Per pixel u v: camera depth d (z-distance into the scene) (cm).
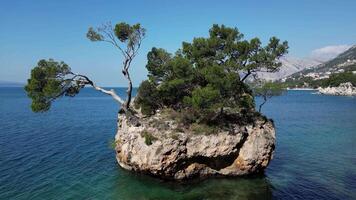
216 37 4278
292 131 6850
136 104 4216
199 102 3397
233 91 3791
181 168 3425
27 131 6494
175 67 3878
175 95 4075
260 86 4550
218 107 3491
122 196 3077
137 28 3950
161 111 3972
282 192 3191
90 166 3978
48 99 3872
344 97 19112
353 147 5200
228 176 3597
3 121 7938
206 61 4144
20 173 3666
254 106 4106
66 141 5506
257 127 3706
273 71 4147
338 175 3706
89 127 7238
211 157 3447
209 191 3203
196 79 4044
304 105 13825
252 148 3553
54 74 3853
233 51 4181
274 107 12950
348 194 3139
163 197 3064
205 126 3541
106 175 3641
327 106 13225
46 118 8788
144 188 3275
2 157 4328
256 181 3494
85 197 3038
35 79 3772
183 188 3284
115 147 3981
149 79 4281
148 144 3397
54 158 4331
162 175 3422
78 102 16288
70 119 8700
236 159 3584
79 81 4088
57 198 2995
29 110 10900
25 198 2978
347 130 6956
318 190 3244
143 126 3578
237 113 3875
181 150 3341
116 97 4103
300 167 4028
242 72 4084
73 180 3472
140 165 3478
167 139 3322
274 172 3816
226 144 3434
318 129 7112
